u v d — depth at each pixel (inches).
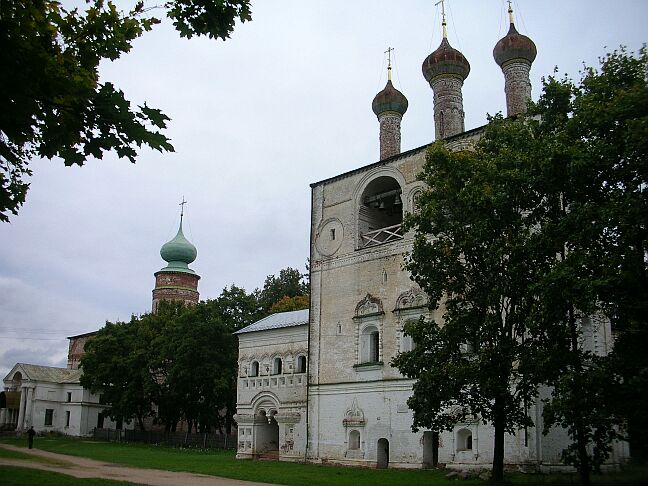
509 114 1563.7
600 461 841.5
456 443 1282.0
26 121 349.1
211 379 2236.7
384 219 1684.3
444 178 1027.9
